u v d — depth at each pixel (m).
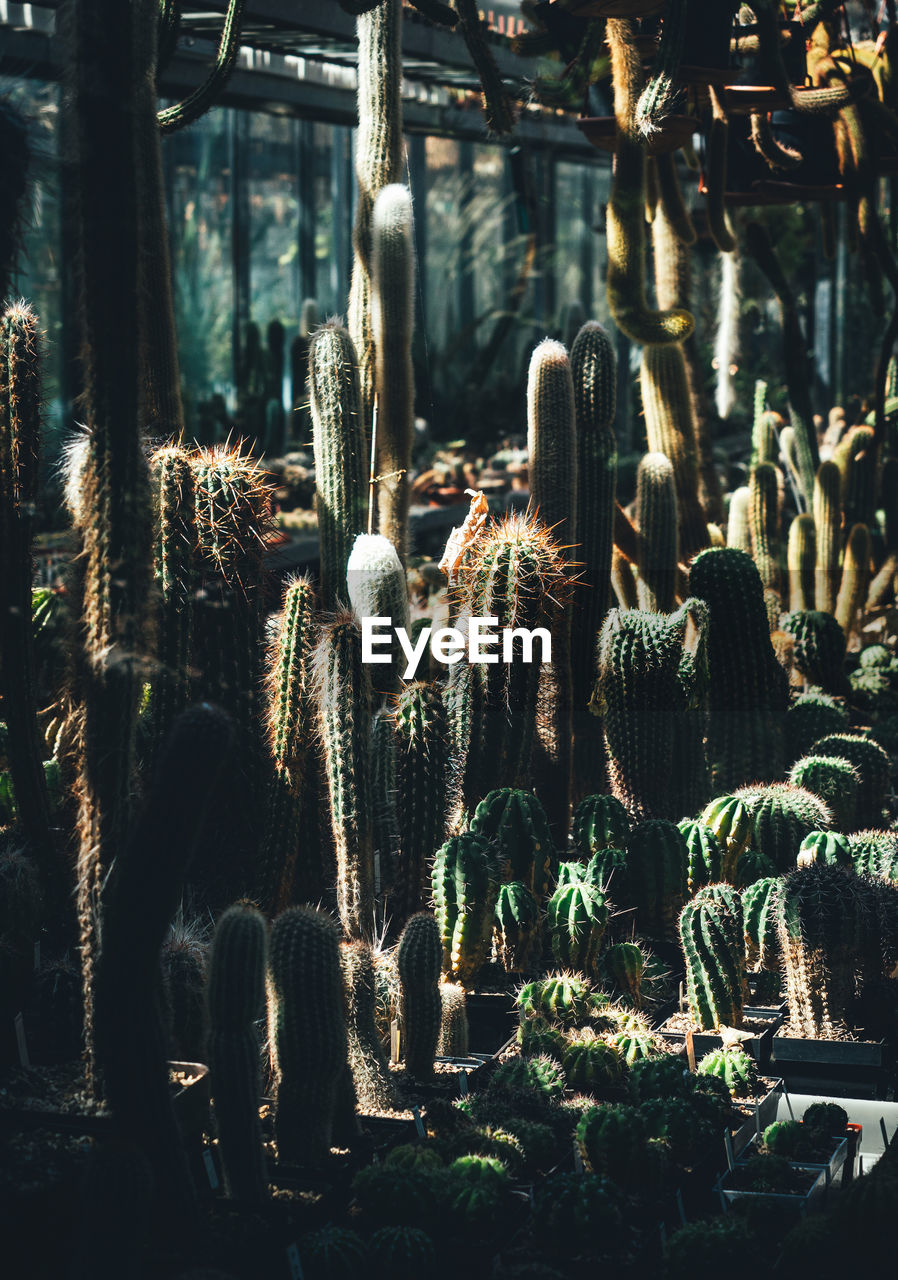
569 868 4.01
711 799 4.76
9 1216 2.39
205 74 7.55
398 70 4.52
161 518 3.38
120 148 2.45
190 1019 3.07
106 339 2.50
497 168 14.87
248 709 3.67
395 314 4.29
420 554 9.11
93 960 2.70
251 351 10.84
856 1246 2.55
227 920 2.61
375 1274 2.48
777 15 5.46
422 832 3.73
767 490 6.76
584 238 16.75
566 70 4.88
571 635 4.61
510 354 15.39
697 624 4.41
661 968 3.91
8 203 2.61
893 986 3.66
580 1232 2.65
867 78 5.00
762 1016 3.82
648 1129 3.00
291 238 11.85
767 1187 2.95
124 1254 2.14
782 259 10.58
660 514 5.20
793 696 5.71
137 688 2.61
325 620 3.56
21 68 6.55
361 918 3.32
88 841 2.66
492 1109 3.10
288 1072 2.83
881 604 7.69
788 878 3.67
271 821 3.42
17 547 3.44
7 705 3.51
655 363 5.92
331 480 4.15
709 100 5.45
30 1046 3.09
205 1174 2.79
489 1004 3.71
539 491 4.48
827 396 10.70
